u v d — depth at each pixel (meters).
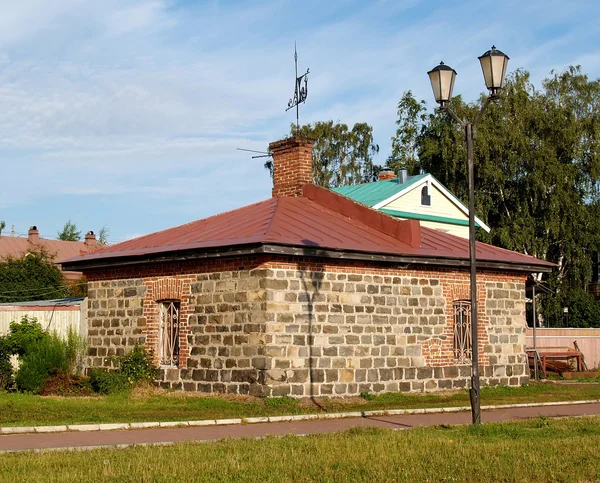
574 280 47.38
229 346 19.89
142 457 11.20
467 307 23.77
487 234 45.41
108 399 19.19
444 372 22.66
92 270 23.62
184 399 19.23
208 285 20.52
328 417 17.12
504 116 46.19
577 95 49.41
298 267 19.89
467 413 18.47
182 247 20.70
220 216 24.55
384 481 10.16
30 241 66.38
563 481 10.49
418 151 53.91
